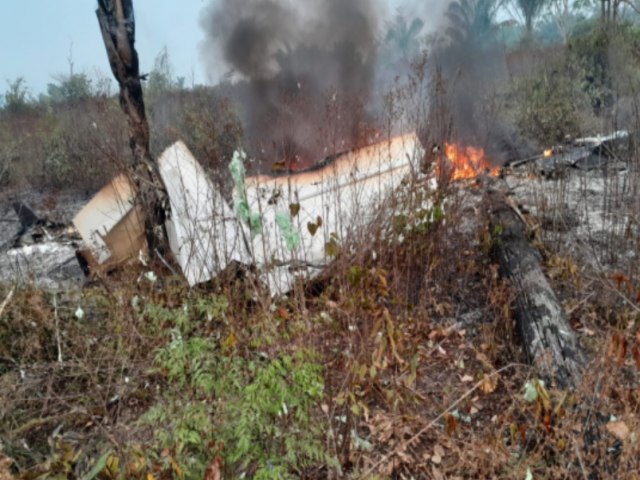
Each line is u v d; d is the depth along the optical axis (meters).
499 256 4.20
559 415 2.15
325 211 4.45
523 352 3.15
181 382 2.62
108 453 2.06
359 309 3.21
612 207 5.12
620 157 5.72
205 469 2.04
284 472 2.07
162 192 4.40
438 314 3.87
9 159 9.39
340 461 2.37
